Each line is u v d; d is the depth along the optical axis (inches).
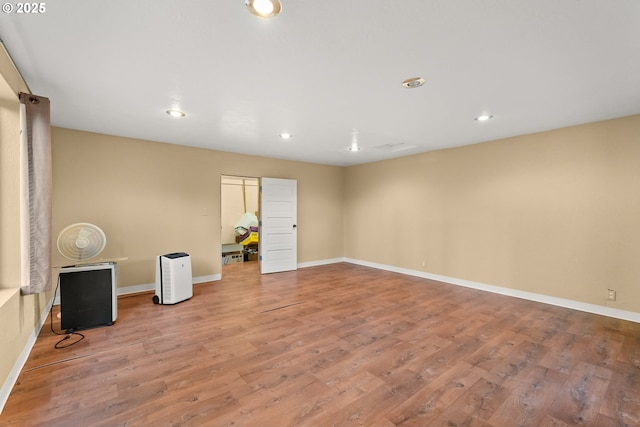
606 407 73.9
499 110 122.1
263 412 71.6
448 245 197.0
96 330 119.5
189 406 73.6
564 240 147.9
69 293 117.7
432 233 206.2
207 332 118.0
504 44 74.3
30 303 101.4
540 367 92.4
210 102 113.7
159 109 121.4
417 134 159.9
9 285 89.8
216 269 203.2
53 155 147.6
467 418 70.0
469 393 79.4
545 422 68.8
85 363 93.7
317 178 259.4
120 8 60.5
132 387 81.3
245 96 108.0
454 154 192.9
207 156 197.8
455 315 136.8
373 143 181.5
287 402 75.4
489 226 176.1
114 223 164.9
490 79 94.1
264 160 226.2
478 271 181.6
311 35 70.8
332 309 145.0
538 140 155.6
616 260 133.0
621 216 131.4
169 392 79.2
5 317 76.1
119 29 68.1
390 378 86.3
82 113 126.1
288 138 169.2
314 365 93.3
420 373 89.0
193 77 92.9
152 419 68.9
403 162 225.0
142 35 70.6
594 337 113.2
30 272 91.4
